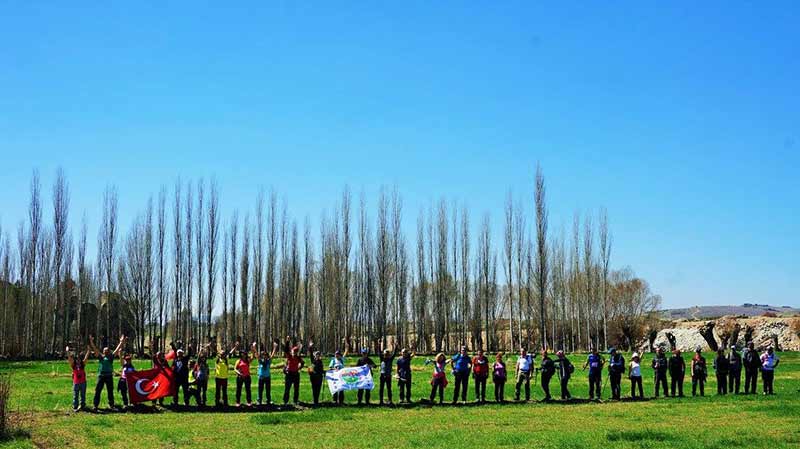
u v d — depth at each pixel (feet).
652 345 333.01
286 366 119.85
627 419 103.19
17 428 87.30
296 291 335.67
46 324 316.60
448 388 147.54
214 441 82.84
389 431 90.79
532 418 104.22
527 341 336.49
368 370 122.93
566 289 361.10
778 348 290.97
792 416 104.37
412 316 351.46
